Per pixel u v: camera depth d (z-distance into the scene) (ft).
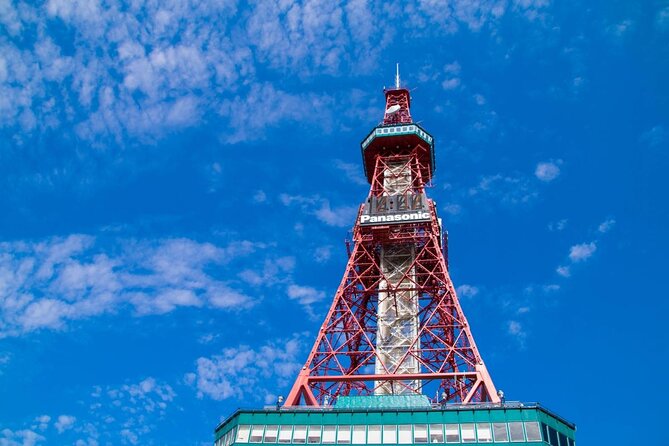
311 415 233.76
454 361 285.02
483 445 215.72
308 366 272.92
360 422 229.04
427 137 396.37
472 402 238.07
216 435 246.47
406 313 307.58
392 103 439.22
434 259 319.68
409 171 382.22
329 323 294.25
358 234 337.11
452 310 296.51
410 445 220.23
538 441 212.84
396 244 336.90
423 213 332.80
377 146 398.42
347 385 273.54
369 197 350.64
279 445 227.20
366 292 315.78
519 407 222.07
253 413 237.25
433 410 227.61
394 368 286.87
